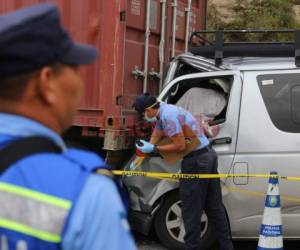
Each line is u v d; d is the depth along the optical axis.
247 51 9.15
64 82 2.13
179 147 7.61
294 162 8.00
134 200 8.59
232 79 8.32
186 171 7.72
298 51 8.27
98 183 1.97
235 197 8.15
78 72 2.22
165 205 8.50
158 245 8.98
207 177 7.69
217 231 7.99
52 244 1.89
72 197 1.93
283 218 8.12
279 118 8.09
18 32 1.96
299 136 8.02
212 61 8.79
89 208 1.93
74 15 9.16
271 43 9.04
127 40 9.07
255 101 8.17
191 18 11.76
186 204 7.78
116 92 8.81
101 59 8.91
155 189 8.46
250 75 8.28
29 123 2.06
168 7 10.46
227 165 8.12
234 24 27.38
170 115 7.59
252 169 8.08
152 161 8.40
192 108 8.45
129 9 9.11
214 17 27.80
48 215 1.90
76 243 1.91
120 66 8.83
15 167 1.95
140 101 7.73
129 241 2.03
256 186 8.09
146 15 9.56
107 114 8.83
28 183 1.93
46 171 1.95
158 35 10.16
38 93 2.09
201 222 8.41
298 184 8.01
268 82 8.23
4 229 1.90
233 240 9.25
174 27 10.64
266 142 8.06
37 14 2.00
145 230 8.58
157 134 7.90
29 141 2.01
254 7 27.94
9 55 1.97
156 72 10.12
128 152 9.23
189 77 8.55
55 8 2.06
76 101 2.21
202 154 7.68
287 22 27.41
